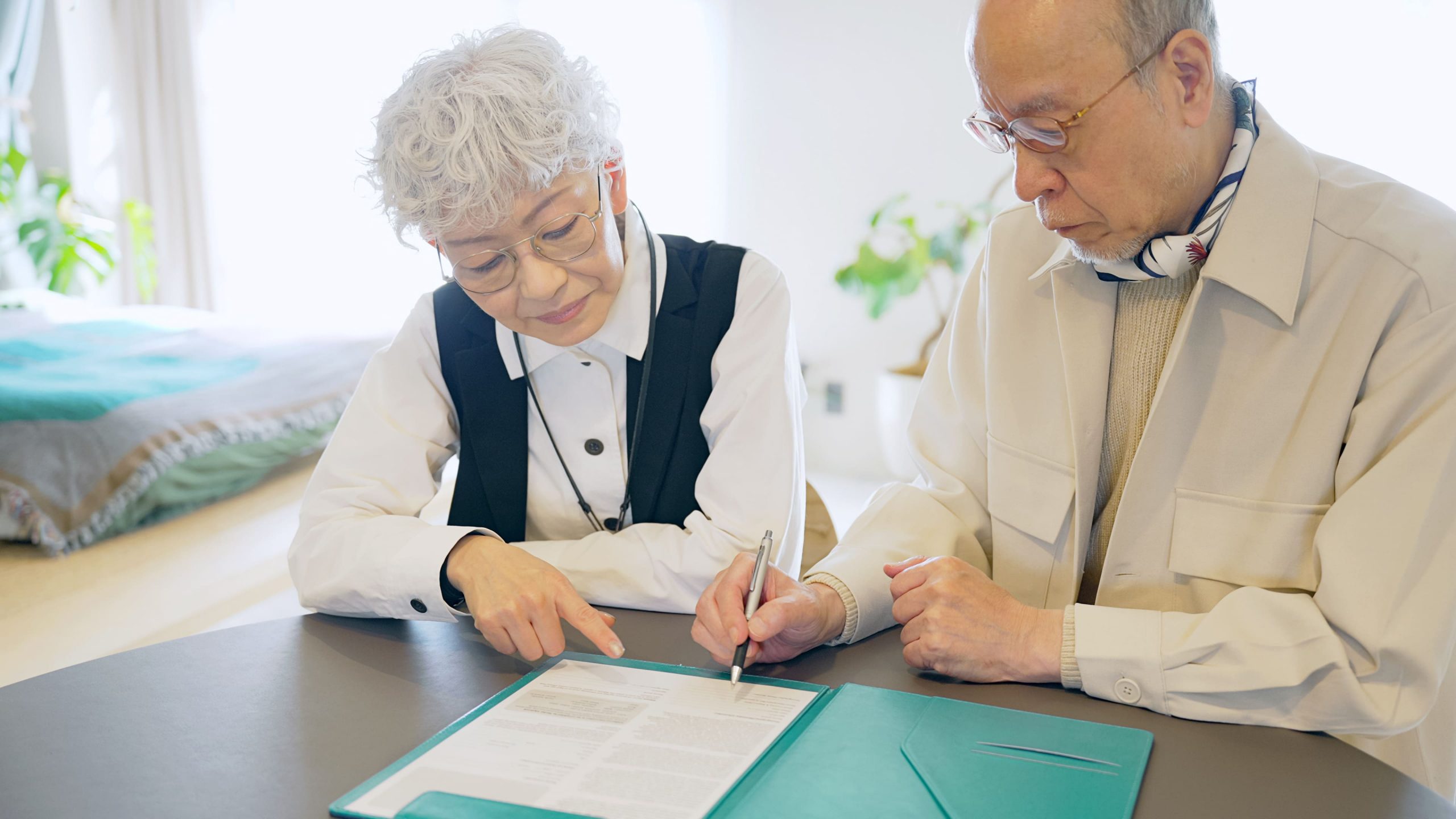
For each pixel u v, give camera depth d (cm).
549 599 105
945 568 106
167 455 290
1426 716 100
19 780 83
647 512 135
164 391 309
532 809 77
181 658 107
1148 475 116
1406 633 92
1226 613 98
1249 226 107
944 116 428
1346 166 112
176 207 572
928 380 140
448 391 138
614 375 134
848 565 115
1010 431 126
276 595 254
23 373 321
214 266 570
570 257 110
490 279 111
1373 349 104
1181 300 117
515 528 138
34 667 210
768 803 77
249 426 313
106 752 88
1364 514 97
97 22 553
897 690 100
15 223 523
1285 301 105
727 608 105
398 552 114
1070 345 121
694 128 473
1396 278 102
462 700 97
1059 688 100
